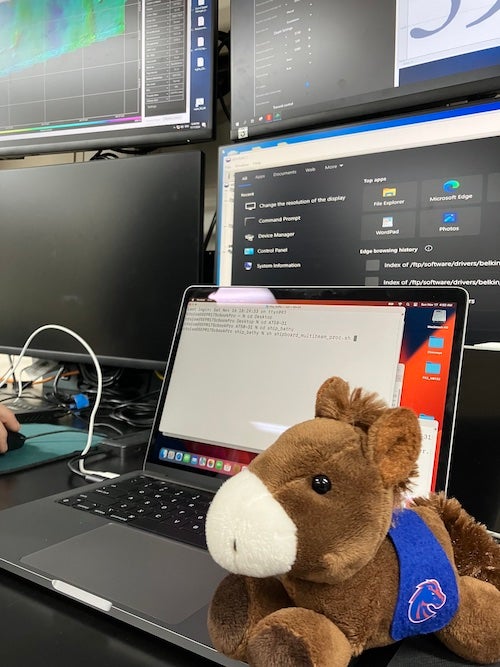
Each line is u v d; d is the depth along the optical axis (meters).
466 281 0.63
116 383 1.00
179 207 0.85
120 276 0.90
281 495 0.22
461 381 0.49
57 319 0.95
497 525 0.46
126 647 0.32
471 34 0.65
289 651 0.21
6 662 0.31
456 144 0.63
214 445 0.56
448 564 0.27
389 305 0.51
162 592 0.36
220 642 0.25
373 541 0.23
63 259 0.94
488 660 0.29
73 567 0.39
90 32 0.95
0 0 1.01
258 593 0.25
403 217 0.67
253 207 0.78
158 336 0.87
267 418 0.53
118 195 0.89
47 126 1.00
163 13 0.89
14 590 0.38
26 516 0.48
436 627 0.27
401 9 0.69
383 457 0.23
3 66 1.02
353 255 0.70
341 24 0.74
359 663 0.29
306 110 0.77
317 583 0.23
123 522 0.47
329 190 0.72
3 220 0.99
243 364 0.57
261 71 0.81
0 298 0.99
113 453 0.72
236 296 0.61
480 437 0.48
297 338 0.55
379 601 0.24
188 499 0.52
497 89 0.64
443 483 0.43
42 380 1.06
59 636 0.33
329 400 0.26
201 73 0.88
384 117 0.68
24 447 0.73
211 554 0.22
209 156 1.05
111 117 0.95
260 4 0.80
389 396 0.47
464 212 0.63
